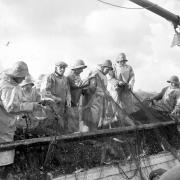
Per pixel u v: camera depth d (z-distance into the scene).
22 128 5.36
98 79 6.58
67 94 6.30
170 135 7.30
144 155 6.43
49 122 5.42
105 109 6.28
